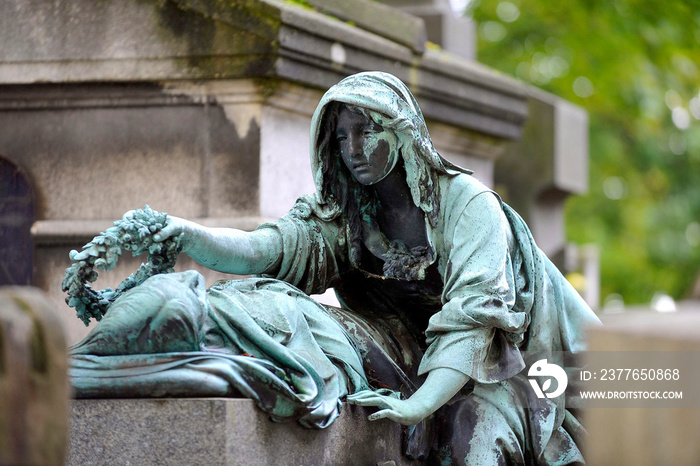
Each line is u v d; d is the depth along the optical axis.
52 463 2.82
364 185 4.89
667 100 15.92
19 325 2.75
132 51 6.17
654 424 3.15
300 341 4.30
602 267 16.12
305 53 6.02
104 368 3.92
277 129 6.15
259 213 6.00
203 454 3.80
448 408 4.74
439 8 9.27
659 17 12.91
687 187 16.86
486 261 4.54
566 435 4.89
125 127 6.28
